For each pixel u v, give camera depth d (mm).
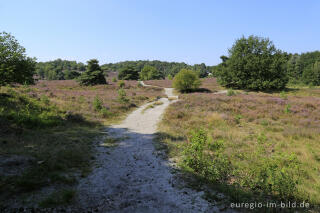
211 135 10797
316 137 10992
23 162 5859
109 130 12305
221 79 53438
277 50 48000
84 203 4215
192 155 6789
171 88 53812
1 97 13594
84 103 20328
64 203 4113
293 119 15133
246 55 48812
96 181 5359
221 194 4871
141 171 6281
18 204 3875
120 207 4168
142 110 21625
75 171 5871
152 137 10797
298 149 9078
